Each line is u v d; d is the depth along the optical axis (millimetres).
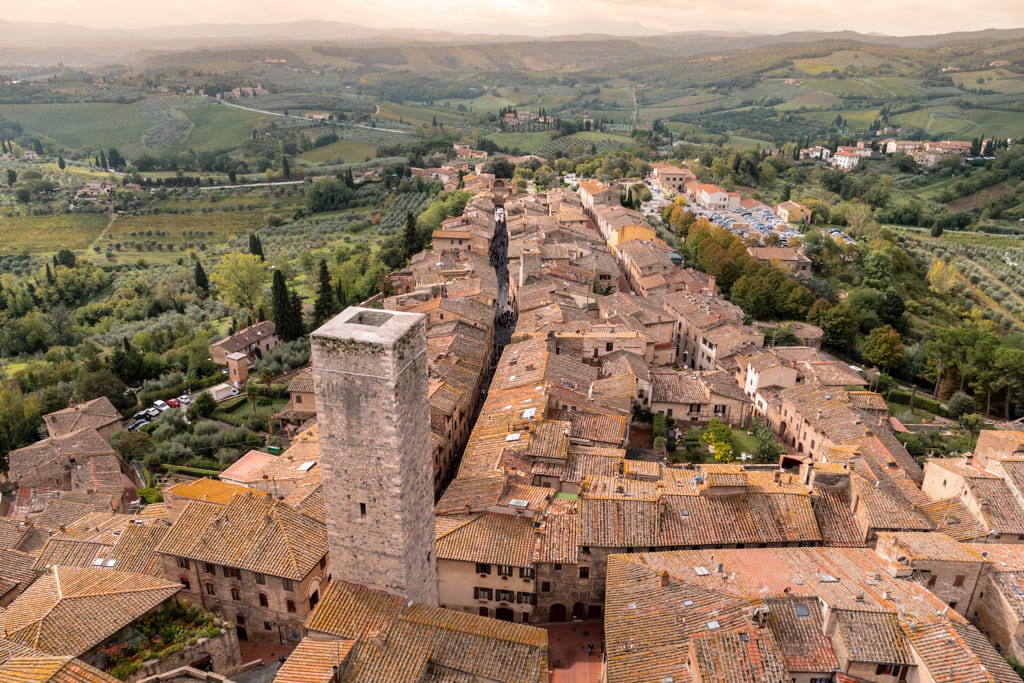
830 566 67375
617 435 95750
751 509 77250
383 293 188500
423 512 64125
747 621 57812
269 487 86625
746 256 199500
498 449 89875
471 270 174250
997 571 65250
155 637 62156
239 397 139125
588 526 74875
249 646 73625
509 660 58312
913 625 57656
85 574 67812
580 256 180375
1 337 195125
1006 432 95625
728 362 136125
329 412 57062
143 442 117438
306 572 70000
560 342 126250
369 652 57312
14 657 52250
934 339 154875
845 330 165250
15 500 102750
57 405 136875
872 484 79500
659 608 62531
